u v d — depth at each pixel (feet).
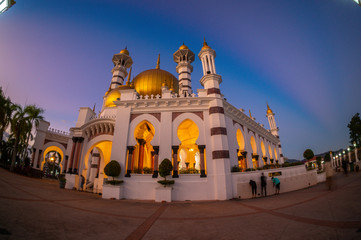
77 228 18.49
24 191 35.47
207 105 56.70
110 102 86.84
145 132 72.69
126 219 24.16
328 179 42.50
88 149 68.85
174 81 104.53
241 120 71.10
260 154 82.33
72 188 62.80
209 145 52.65
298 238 14.94
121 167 51.98
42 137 102.63
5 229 15.30
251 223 21.04
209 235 17.47
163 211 30.96
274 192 51.70
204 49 64.49
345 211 21.76
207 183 48.75
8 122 82.53
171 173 50.88
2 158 106.22
